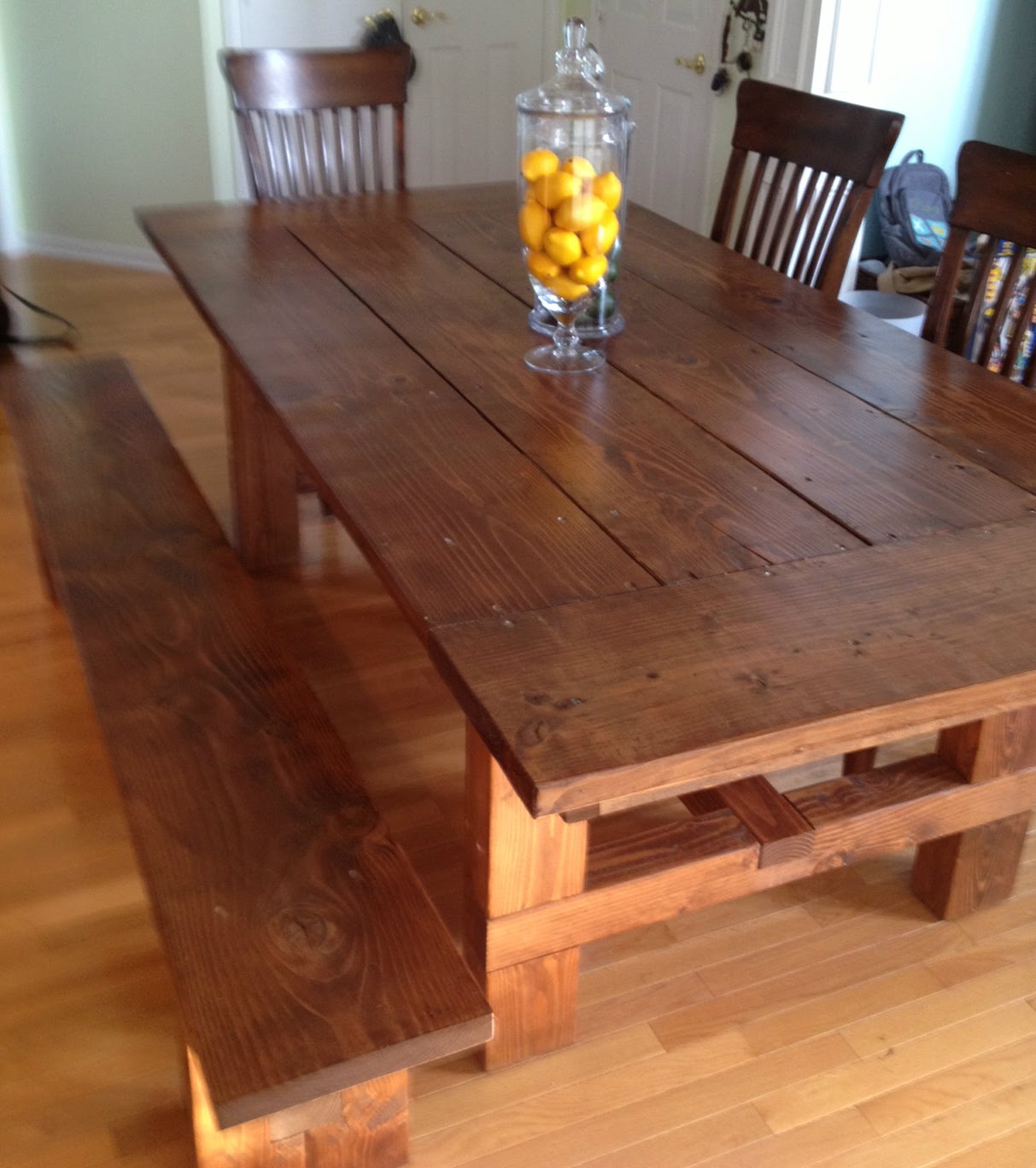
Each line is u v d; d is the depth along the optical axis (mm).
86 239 4855
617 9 4254
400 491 1495
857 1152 1579
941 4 3711
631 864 1585
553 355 1897
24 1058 1666
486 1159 1559
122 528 2092
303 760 1542
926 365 1917
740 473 1558
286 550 2799
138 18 4367
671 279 2283
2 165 4785
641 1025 1746
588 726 1104
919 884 1958
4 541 2920
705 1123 1612
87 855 2006
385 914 1320
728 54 3812
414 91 4555
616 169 1780
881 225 4004
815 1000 1792
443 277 2256
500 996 1608
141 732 1582
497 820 1460
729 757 1103
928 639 1234
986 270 2084
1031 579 1340
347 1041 1176
